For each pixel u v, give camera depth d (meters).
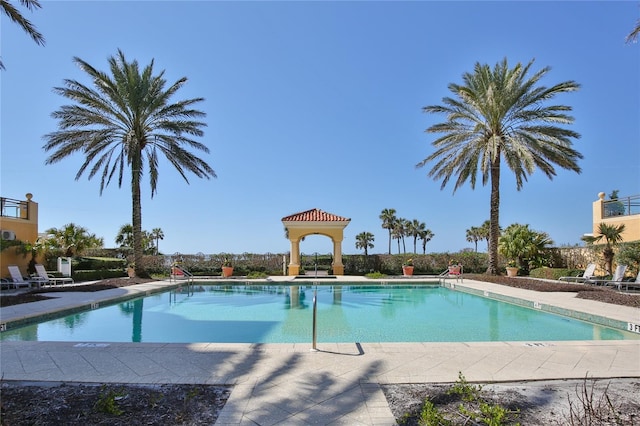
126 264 23.38
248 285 18.39
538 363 5.29
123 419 3.62
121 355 5.64
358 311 11.77
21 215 17.88
